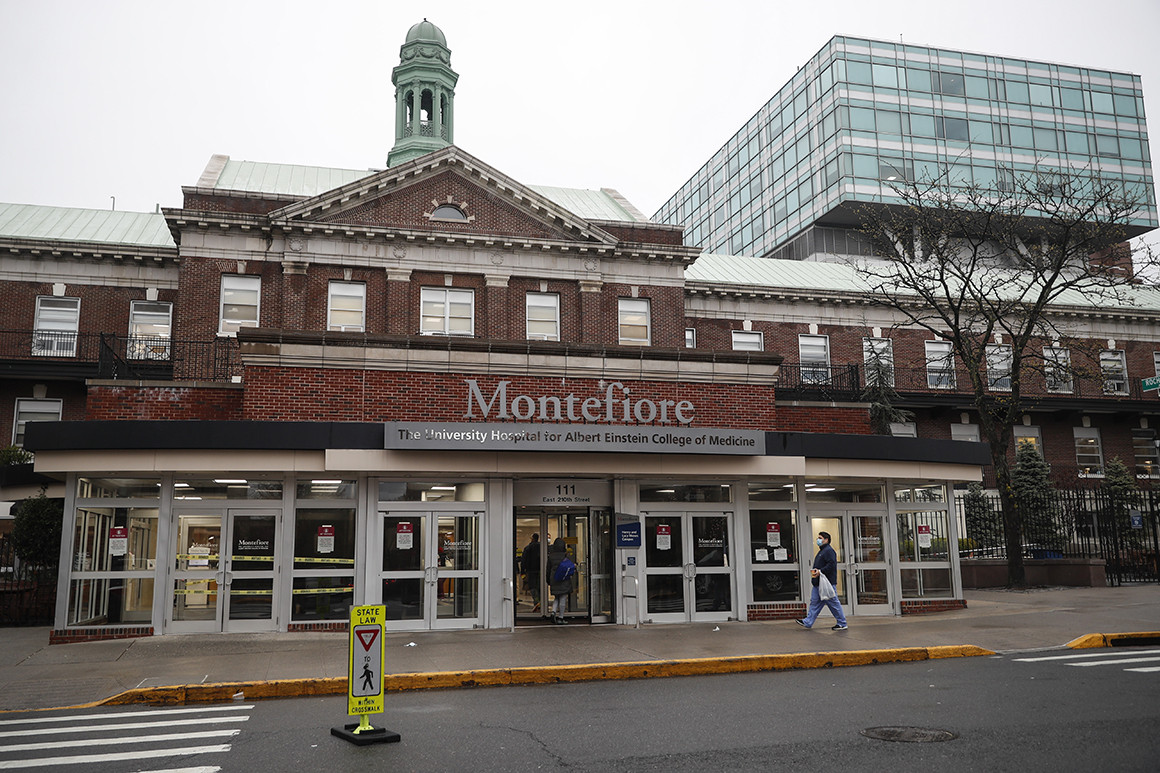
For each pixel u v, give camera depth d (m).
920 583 19.11
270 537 16.11
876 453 18.41
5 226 31.16
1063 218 33.53
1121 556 28.23
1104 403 39.78
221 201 28.22
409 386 16.77
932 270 32.81
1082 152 59.47
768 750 7.48
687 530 17.94
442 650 13.52
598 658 12.65
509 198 29.88
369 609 8.35
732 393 18.33
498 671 11.52
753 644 13.97
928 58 58.78
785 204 62.84
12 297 29.55
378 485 16.53
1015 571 25.11
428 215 29.19
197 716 9.56
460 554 16.69
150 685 10.93
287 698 10.84
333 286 28.34
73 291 29.97
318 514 16.31
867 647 13.51
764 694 10.28
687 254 31.20
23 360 28.73
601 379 17.61
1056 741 7.53
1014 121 59.00
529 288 29.94
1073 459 40.22
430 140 41.91
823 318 37.72
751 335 36.94
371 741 8.02
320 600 16.06
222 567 15.90
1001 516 30.67
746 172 69.69
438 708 9.79
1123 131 60.72
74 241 29.75
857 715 8.87
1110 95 61.12
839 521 18.89
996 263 43.25
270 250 27.98
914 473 18.80
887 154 56.59
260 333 16.28
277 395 16.27
